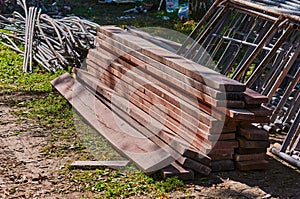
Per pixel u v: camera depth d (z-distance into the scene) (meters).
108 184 5.47
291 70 8.22
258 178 5.74
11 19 12.24
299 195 5.42
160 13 16.25
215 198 5.27
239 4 8.34
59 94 8.34
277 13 7.41
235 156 5.83
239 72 7.25
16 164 5.93
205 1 14.95
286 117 7.38
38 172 5.75
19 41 11.35
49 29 10.45
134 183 5.50
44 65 9.73
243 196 5.34
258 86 7.89
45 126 7.07
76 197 5.23
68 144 6.52
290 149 6.42
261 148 5.83
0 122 7.15
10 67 9.76
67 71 9.48
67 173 5.73
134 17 15.71
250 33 8.20
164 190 5.36
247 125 5.77
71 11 16.09
